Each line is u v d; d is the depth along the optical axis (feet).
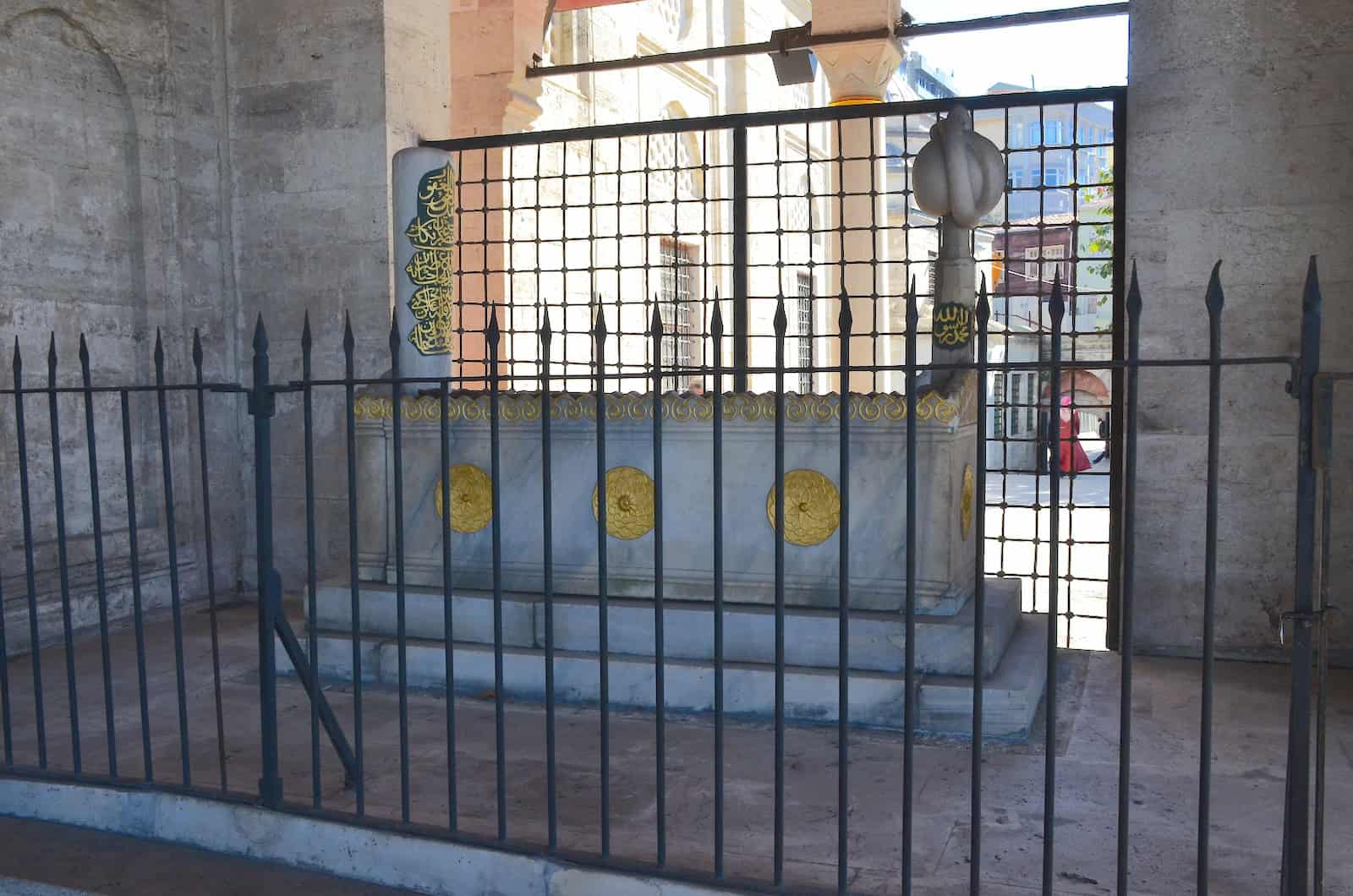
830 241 62.80
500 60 31.58
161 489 22.13
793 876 9.71
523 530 16.33
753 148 56.85
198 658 18.19
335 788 12.01
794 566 15.06
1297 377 7.47
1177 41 16.88
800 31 31.91
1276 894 9.33
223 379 23.24
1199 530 17.17
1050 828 8.04
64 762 13.00
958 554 15.02
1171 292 17.10
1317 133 16.33
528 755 13.14
